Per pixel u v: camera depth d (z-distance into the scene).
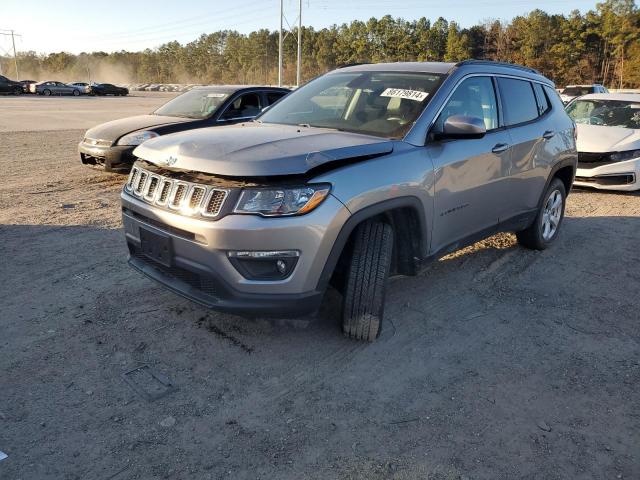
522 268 5.15
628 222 6.95
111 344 3.49
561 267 5.22
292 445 2.63
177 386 3.08
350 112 4.07
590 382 3.26
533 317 4.11
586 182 8.52
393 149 3.50
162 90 85.94
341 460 2.54
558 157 5.35
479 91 4.35
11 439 2.60
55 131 16.70
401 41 109.50
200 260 3.10
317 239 3.03
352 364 3.36
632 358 3.55
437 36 107.38
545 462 2.57
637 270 5.20
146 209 3.36
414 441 2.69
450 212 3.95
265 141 3.35
